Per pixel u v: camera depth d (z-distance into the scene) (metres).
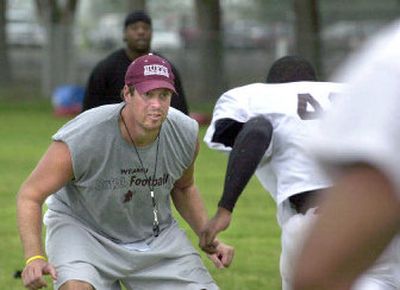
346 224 5.54
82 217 16.56
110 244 16.38
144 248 16.61
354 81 5.80
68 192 16.44
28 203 15.60
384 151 5.55
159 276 16.67
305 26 92.00
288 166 15.78
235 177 15.77
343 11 143.50
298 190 15.52
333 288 5.54
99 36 115.31
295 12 92.50
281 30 122.25
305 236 5.69
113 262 16.36
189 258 16.91
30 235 15.42
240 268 28.83
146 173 16.14
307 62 17.20
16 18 167.00
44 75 94.38
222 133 16.45
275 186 16.66
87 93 25.62
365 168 5.59
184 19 107.81
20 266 28.56
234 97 16.53
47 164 15.71
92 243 16.31
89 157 15.71
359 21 127.25
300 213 15.66
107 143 15.74
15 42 107.00
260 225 36.06
